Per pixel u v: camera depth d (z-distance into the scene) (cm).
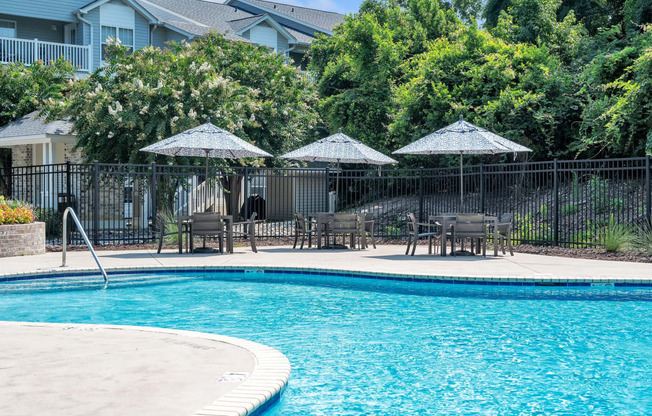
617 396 497
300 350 641
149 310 854
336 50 3027
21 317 805
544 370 570
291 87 2647
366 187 2756
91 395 427
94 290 1017
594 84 2048
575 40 2466
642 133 1831
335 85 2903
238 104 2119
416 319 793
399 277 1070
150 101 1958
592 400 488
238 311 848
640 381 537
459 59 2330
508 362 596
